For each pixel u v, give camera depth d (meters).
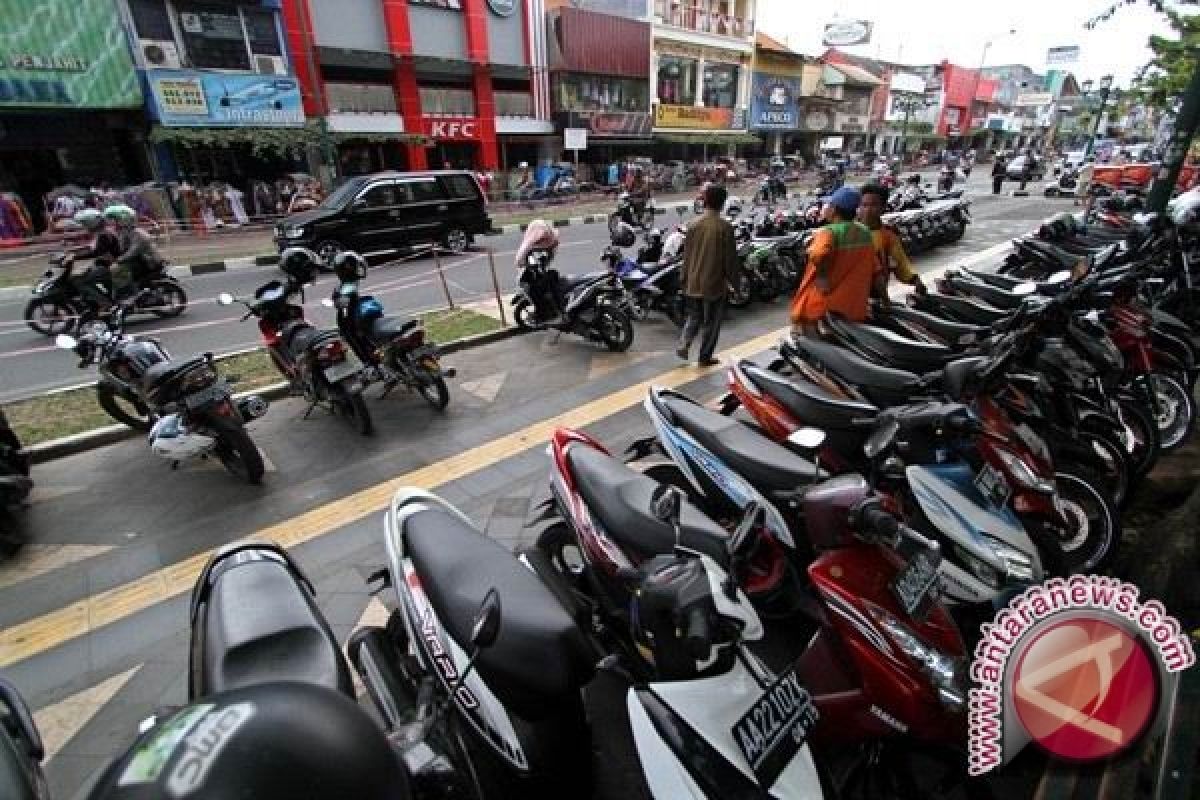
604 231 16.05
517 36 22.53
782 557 2.98
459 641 2.04
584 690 2.70
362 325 5.45
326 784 0.84
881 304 5.17
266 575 2.23
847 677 2.15
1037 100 62.81
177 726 0.88
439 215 12.65
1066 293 3.83
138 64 15.09
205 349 7.10
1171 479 3.96
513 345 7.13
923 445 2.76
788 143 39.03
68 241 12.91
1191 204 7.43
